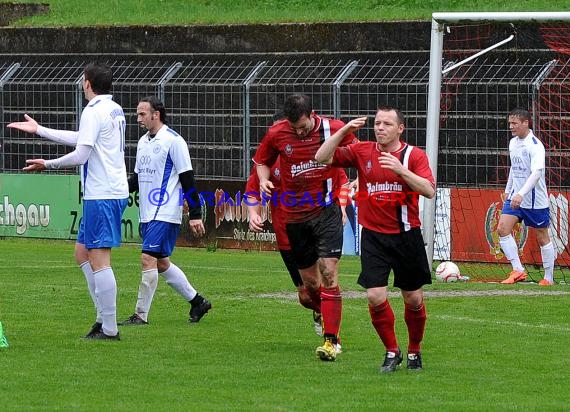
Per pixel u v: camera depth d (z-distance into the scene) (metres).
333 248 27.94
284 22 75.88
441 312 36.84
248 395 23.12
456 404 22.39
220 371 25.89
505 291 43.22
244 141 64.12
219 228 63.94
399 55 63.47
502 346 29.91
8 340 30.30
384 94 62.16
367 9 85.12
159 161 33.84
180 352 28.58
